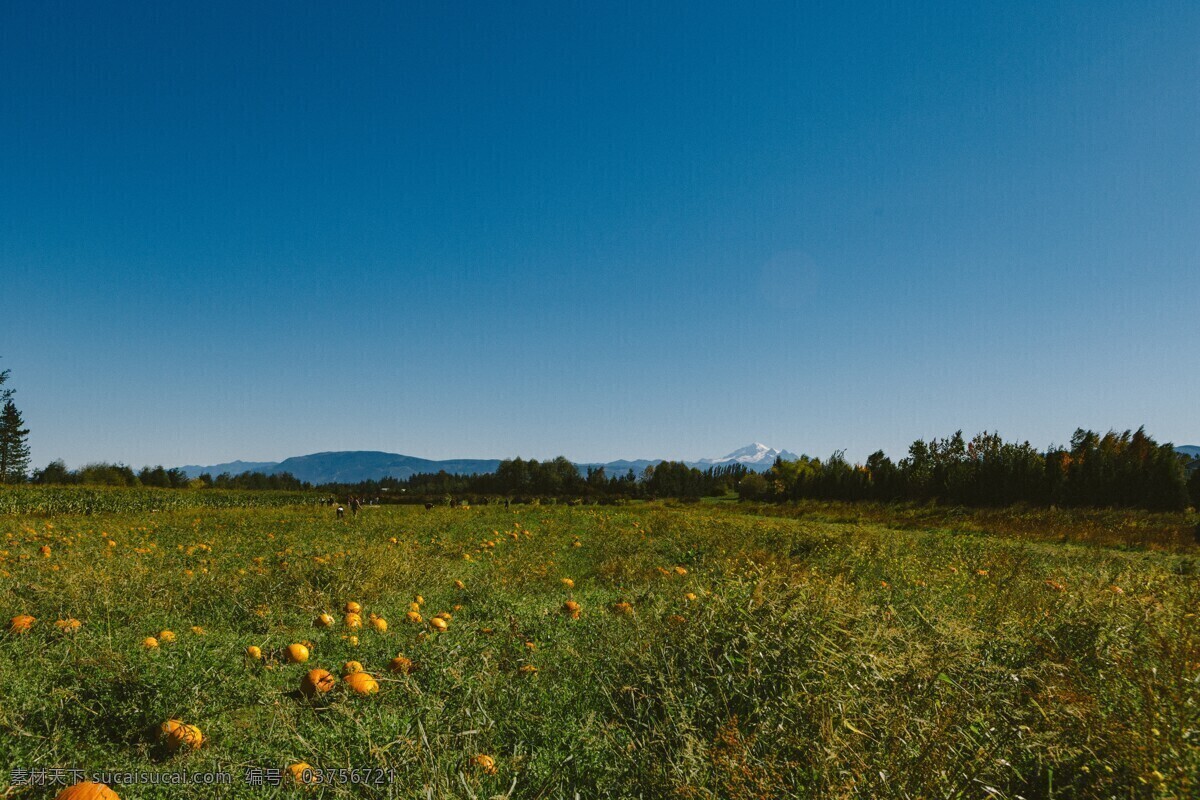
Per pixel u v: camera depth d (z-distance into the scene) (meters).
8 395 58.78
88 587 6.91
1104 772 2.92
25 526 20.17
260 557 11.23
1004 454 52.12
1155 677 3.28
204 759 3.49
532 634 6.23
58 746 3.54
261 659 5.16
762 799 2.69
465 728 3.64
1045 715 3.20
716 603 4.66
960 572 9.27
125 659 4.43
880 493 59.41
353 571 8.73
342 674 4.74
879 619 4.38
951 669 3.62
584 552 14.77
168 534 19.02
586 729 3.57
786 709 3.35
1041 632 4.61
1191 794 2.57
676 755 3.15
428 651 4.95
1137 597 4.73
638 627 5.02
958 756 2.93
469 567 11.41
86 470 93.38
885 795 2.70
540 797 3.11
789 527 22.84
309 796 3.11
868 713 3.15
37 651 4.75
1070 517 30.86
